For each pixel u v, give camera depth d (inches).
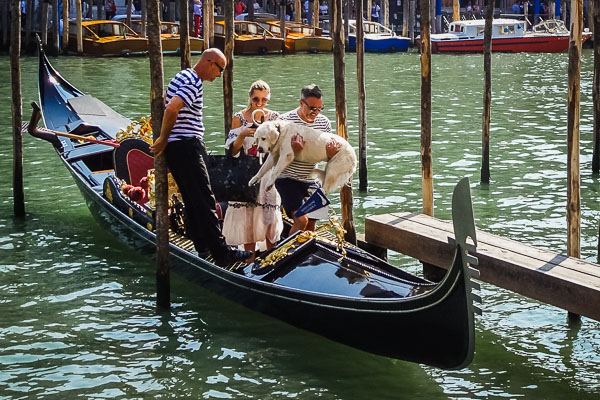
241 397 282.7
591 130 727.1
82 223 463.2
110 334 327.9
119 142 457.4
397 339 285.7
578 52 326.6
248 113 352.5
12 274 386.6
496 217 470.6
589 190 526.6
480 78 1131.9
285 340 323.3
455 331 264.8
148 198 428.5
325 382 292.5
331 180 333.1
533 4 1897.1
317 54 1453.0
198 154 329.4
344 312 297.4
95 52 1322.6
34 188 535.2
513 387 287.4
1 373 295.9
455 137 698.8
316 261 324.2
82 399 279.9
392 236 365.4
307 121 340.2
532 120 783.1
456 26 1545.3
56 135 468.4
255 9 1753.2
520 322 335.9
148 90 975.6
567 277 295.1
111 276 386.0
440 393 284.5
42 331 329.7
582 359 306.3
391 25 1796.3
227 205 372.2
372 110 843.4
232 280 339.6
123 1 1744.6
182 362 306.2
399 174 572.1
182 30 433.4
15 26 449.7
